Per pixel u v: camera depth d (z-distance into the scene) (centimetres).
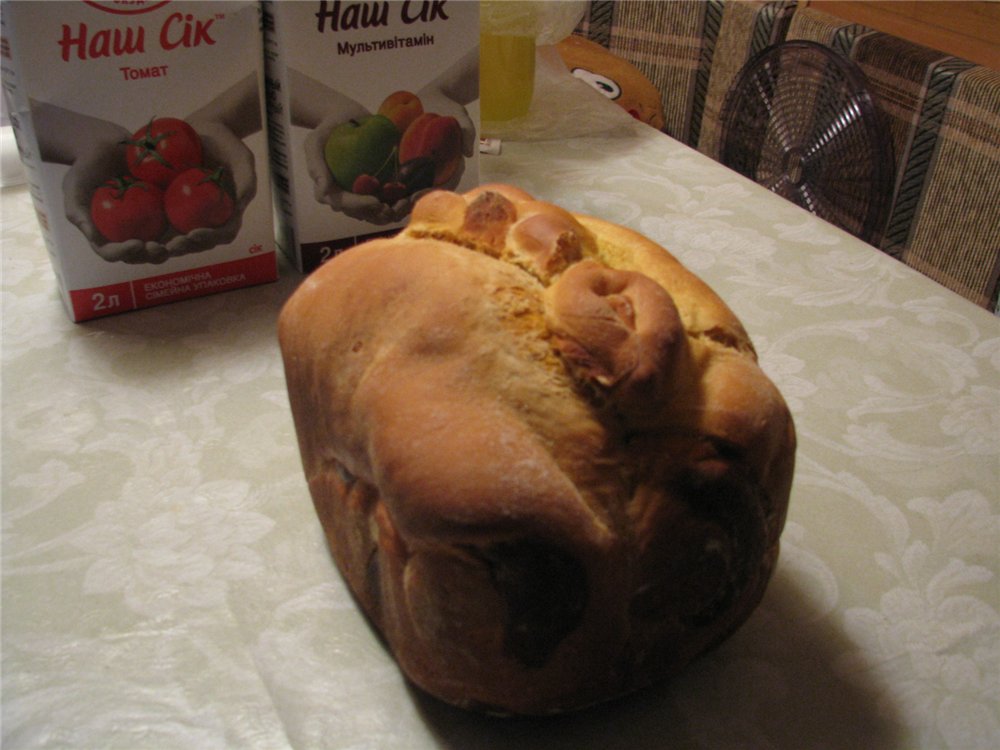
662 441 26
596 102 72
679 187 62
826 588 34
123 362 45
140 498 37
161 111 43
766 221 58
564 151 66
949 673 31
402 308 27
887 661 32
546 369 26
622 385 25
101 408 42
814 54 70
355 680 31
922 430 42
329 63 46
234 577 34
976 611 34
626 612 26
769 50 74
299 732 29
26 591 33
